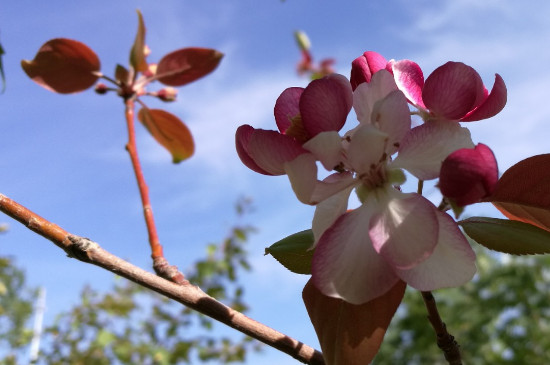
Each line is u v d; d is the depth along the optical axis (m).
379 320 0.13
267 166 0.12
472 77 0.13
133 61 0.26
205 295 0.15
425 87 0.13
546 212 0.15
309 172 0.12
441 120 0.12
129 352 0.59
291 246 0.15
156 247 0.18
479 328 0.88
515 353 0.85
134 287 0.65
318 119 0.12
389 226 0.12
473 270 0.11
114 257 0.15
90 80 0.27
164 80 0.28
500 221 0.14
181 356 0.60
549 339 0.84
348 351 0.13
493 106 0.13
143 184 0.22
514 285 0.87
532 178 0.14
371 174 0.12
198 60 0.27
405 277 0.12
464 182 0.11
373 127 0.12
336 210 0.13
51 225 0.15
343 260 0.12
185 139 0.29
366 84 0.13
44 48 0.26
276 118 0.14
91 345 0.59
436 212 0.12
